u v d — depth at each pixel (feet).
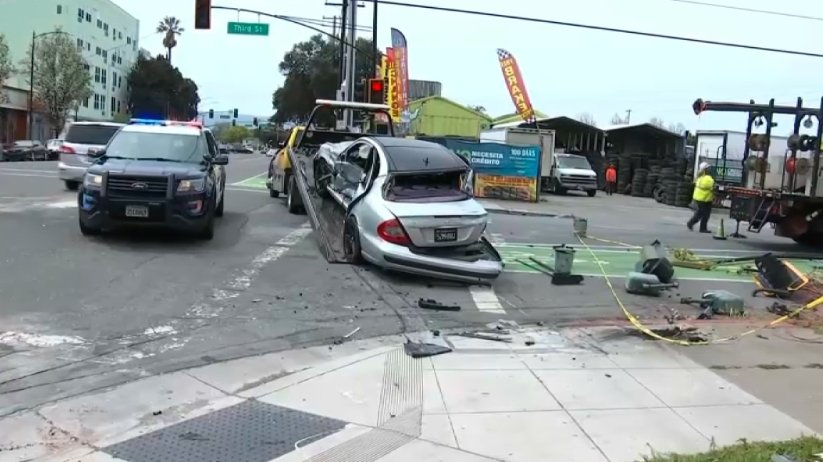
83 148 59.21
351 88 102.83
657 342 23.45
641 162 135.33
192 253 35.14
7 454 14.03
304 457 14.34
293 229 44.98
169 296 26.73
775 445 14.87
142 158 39.27
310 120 56.13
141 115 317.83
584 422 16.31
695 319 27.22
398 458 14.32
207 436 15.21
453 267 31.04
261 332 23.06
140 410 16.49
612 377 19.60
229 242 38.93
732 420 16.57
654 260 32.78
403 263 30.94
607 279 34.88
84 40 267.80
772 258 33.83
